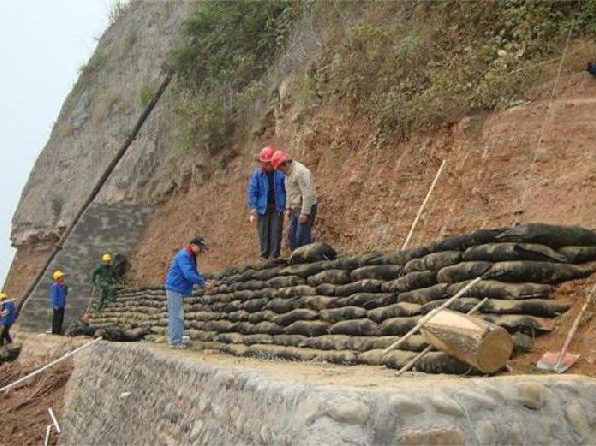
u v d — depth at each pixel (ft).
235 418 18.38
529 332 19.12
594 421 15.69
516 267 20.02
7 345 62.23
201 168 61.31
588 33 31.01
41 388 47.44
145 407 28.32
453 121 33.53
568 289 19.92
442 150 33.60
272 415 16.06
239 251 51.19
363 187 38.17
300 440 14.28
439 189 32.71
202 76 67.00
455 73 34.68
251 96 56.24
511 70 32.30
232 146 58.39
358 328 25.17
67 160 95.86
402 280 24.52
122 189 77.10
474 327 18.31
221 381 20.42
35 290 68.59
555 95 29.89
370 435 13.88
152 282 63.93
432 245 23.81
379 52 40.27
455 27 36.76
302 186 35.68
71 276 69.00
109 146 86.02
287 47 54.44
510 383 15.60
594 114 28.12
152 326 46.65
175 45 79.56
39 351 55.21
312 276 30.60
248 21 60.70
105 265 67.05
